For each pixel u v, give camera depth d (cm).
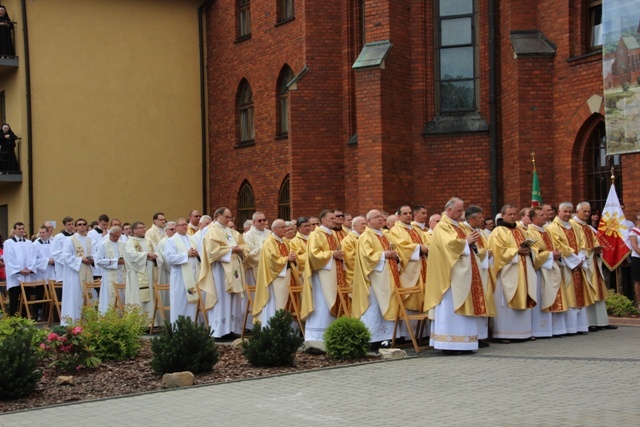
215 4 3300
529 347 1441
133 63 3222
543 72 2122
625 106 1892
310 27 2572
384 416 928
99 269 2175
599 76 1994
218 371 1272
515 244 1530
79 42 3130
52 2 3088
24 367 1134
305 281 1558
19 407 1078
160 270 1994
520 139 2117
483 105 2314
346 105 2575
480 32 2322
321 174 2572
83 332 1370
